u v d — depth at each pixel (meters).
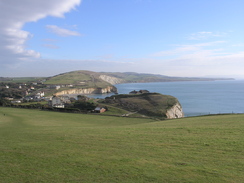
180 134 25.08
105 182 12.60
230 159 15.51
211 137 22.34
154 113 100.06
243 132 23.83
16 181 13.19
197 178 12.65
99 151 19.20
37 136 28.44
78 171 14.45
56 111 89.06
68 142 23.58
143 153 18.02
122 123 61.06
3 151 20.48
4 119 59.06
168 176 13.08
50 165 15.88
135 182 12.45
